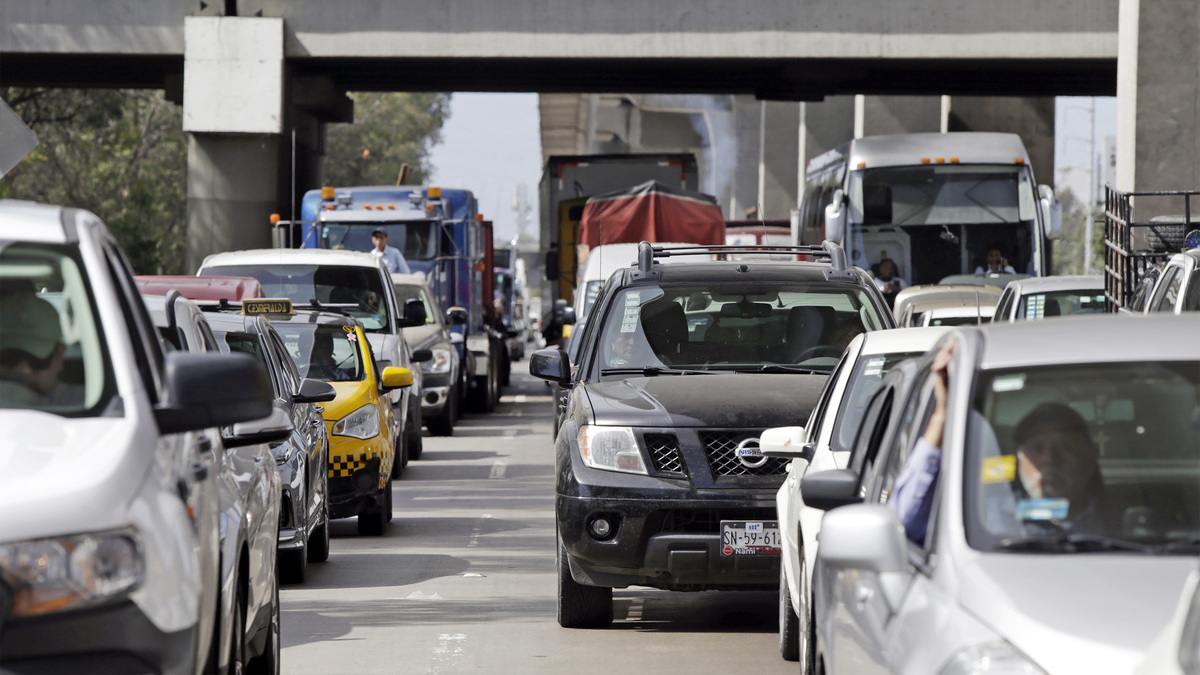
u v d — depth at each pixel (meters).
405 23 107.56
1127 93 84.88
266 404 15.55
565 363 35.84
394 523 48.28
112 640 13.54
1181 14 83.31
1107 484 15.50
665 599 35.69
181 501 14.80
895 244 91.25
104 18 108.69
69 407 15.16
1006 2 107.06
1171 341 16.92
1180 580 13.99
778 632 31.45
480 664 28.48
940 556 14.87
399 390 61.31
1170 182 83.38
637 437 31.08
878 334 28.44
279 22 108.19
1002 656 13.23
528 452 71.94
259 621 22.84
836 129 170.50
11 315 15.87
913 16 107.06
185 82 108.62
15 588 13.27
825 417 27.30
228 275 64.12
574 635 31.25
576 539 30.94
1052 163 145.38
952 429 16.02
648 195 98.50
